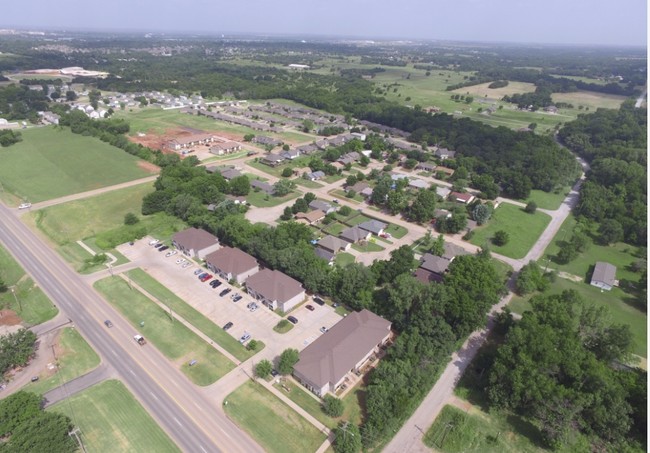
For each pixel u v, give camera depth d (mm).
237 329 97188
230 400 78375
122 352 89562
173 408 76500
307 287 110812
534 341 79375
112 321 99000
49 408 75250
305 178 196000
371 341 88062
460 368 88188
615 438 70438
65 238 136000
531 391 72875
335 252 129625
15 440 62594
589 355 80438
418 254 132750
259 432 72250
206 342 92875
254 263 117750
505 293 110438
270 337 94875
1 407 67250
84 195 168375
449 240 143750
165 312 102312
